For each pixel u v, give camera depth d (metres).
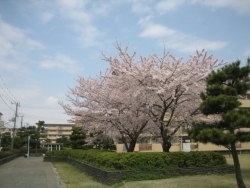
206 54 12.13
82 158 16.81
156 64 12.55
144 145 27.47
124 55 12.49
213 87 7.66
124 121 13.43
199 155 11.71
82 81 14.78
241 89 7.81
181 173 10.93
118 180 9.99
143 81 11.76
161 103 12.52
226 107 7.46
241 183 7.40
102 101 13.26
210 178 10.08
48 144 61.09
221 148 31.06
